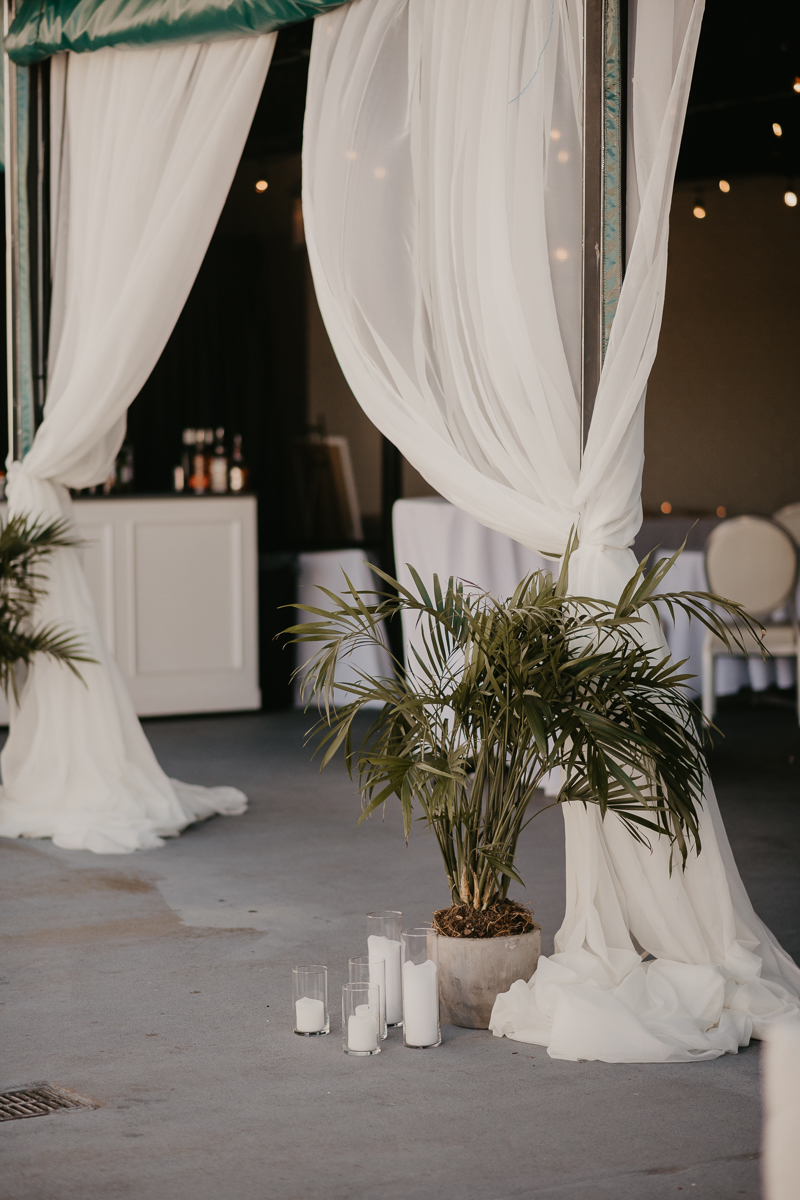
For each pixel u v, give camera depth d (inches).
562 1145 97.0
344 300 147.1
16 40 195.2
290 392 327.6
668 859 125.3
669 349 335.9
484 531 225.0
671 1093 106.2
